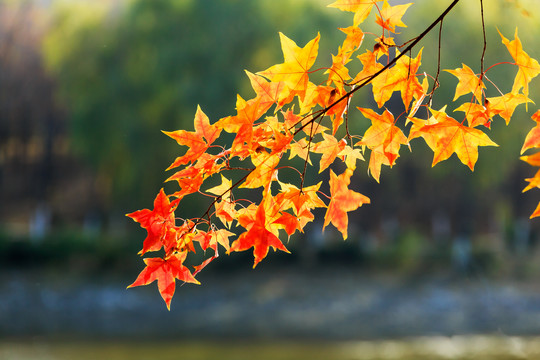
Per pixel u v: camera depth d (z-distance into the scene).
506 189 22.83
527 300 14.86
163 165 17.98
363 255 19.61
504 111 1.45
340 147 1.46
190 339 11.62
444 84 17.17
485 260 18.62
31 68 22.05
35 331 12.00
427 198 22.81
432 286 16.75
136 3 18.30
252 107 1.37
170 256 1.43
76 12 19.80
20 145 23.02
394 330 12.28
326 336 11.83
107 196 22.27
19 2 22.23
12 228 22.41
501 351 10.38
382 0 1.40
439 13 17.80
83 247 18.27
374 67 1.41
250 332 12.24
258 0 17.59
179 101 17.14
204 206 16.14
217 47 17.09
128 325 12.77
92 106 18.25
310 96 1.37
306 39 16.45
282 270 18.50
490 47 16.50
